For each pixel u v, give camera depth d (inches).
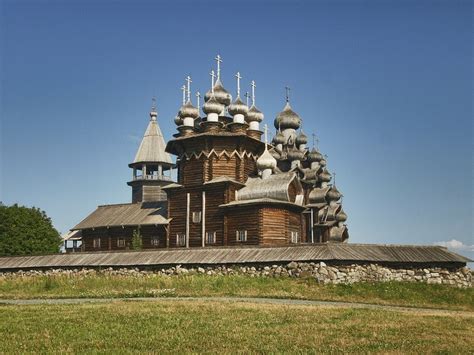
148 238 2787.9
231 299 1434.5
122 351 733.3
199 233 2527.1
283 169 3294.8
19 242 2910.9
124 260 2063.2
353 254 1701.5
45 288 1756.9
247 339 819.4
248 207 2380.7
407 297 1550.2
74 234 3255.4
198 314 1067.9
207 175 2554.1
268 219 2342.5
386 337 852.0
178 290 1612.9
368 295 1542.8
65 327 925.2
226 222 2427.4
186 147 2652.6
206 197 2527.1
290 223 2444.6
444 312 1284.4
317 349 755.4
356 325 957.2
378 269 1704.0
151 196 4074.8
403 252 1779.0
